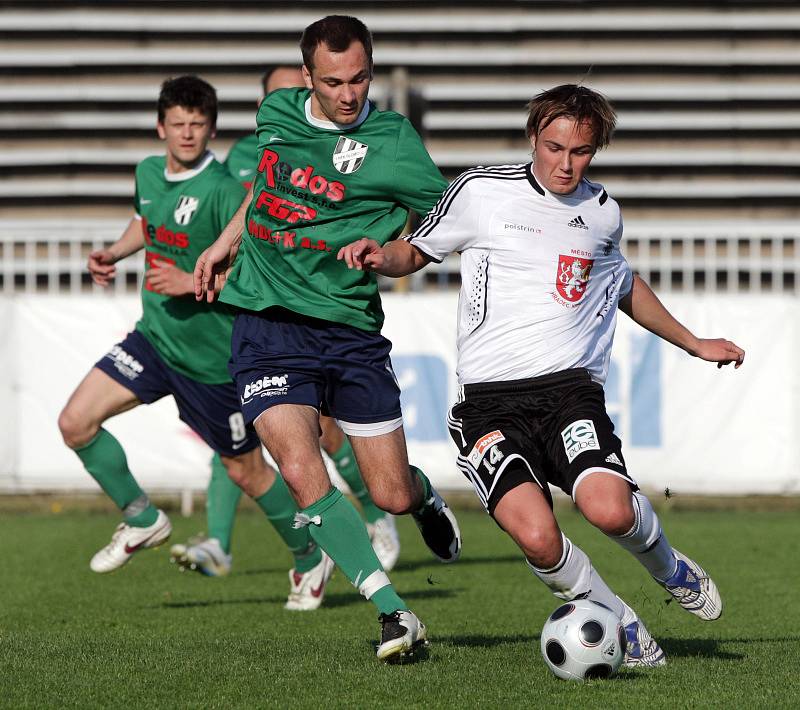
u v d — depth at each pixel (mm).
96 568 23391
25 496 42750
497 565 29719
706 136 58281
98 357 38344
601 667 15039
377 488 17641
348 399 17594
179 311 22328
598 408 15992
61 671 15578
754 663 16609
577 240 16391
